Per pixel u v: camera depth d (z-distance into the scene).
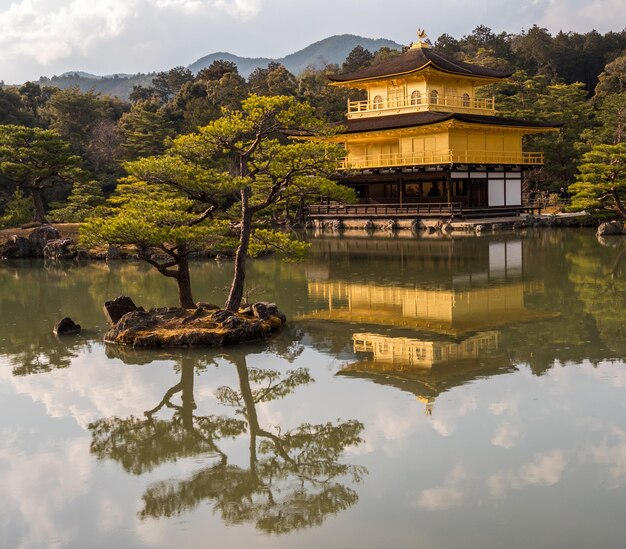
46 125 88.88
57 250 46.50
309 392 16.62
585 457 12.52
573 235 51.75
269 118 22.05
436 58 67.25
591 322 22.88
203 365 19.02
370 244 49.53
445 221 58.16
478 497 11.26
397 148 65.19
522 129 64.06
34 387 17.52
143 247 22.05
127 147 80.00
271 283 32.78
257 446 13.80
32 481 12.48
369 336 21.75
